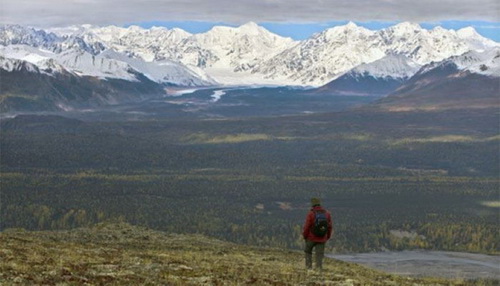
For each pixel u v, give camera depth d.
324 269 51.12
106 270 42.91
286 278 45.00
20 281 36.97
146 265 45.97
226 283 41.47
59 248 52.66
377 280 47.97
